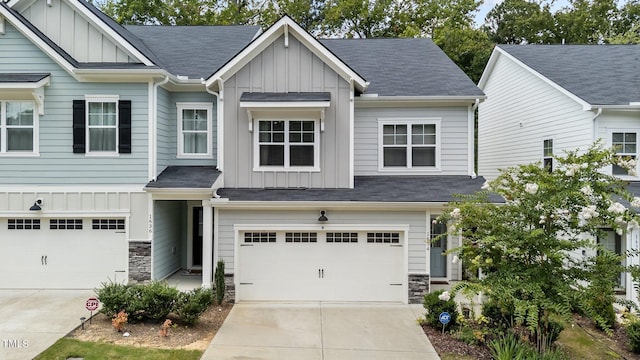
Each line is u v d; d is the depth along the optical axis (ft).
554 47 58.90
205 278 37.50
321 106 38.52
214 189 37.70
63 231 39.60
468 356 26.58
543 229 24.63
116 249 39.58
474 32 95.96
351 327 31.60
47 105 39.06
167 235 43.21
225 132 40.47
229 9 93.30
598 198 24.40
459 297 39.04
